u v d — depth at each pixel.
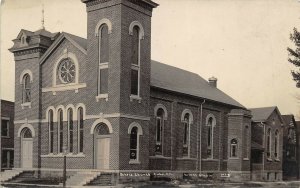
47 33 34.09
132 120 28.83
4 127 42.22
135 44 29.88
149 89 30.58
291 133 46.34
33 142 32.66
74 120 30.70
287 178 46.06
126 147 28.20
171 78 37.50
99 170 28.45
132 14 29.30
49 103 32.41
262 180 42.12
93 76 29.53
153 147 31.88
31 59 33.56
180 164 34.88
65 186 27.39
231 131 41.28
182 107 35.72
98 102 29.06
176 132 34.56
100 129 29.23
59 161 31.23
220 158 40.12
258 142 43.94
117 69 28.23
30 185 28.33
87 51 29.97
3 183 29.53
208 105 38.94
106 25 29.19
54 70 32.28
